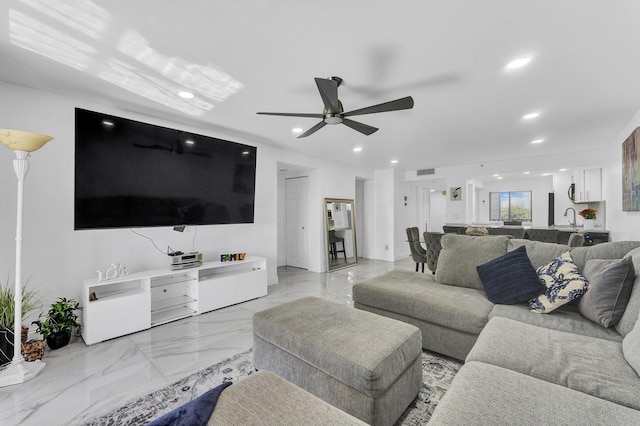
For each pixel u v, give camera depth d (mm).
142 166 2967
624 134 3662
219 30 1778
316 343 1617
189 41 1894
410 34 1816
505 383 1126
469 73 2305
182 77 2387
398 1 1532
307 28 1759
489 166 6348
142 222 2979
